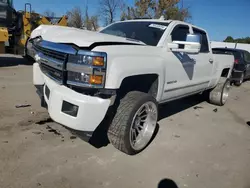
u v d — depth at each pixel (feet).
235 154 11.84
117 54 9.27
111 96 9.05
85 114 8.66
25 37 34.78
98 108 8.80
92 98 8.79
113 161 10.12
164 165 10.23
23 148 10.37
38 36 11.84
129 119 9.77
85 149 10.82
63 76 9.11
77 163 9.70
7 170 8.78
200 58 15.99
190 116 17.34
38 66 11.80
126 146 10.04
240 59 34.55
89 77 8.67
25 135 11.55
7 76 24.85
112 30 14.55
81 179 8.77
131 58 9.74
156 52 11.61
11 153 9.87
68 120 8.82
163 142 12.40
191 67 14.65
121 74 9.10
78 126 8.75
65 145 10.99
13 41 34.60
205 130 14.75
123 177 9.13
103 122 10.62
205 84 17.93
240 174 10.08
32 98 17.53
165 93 12.60
